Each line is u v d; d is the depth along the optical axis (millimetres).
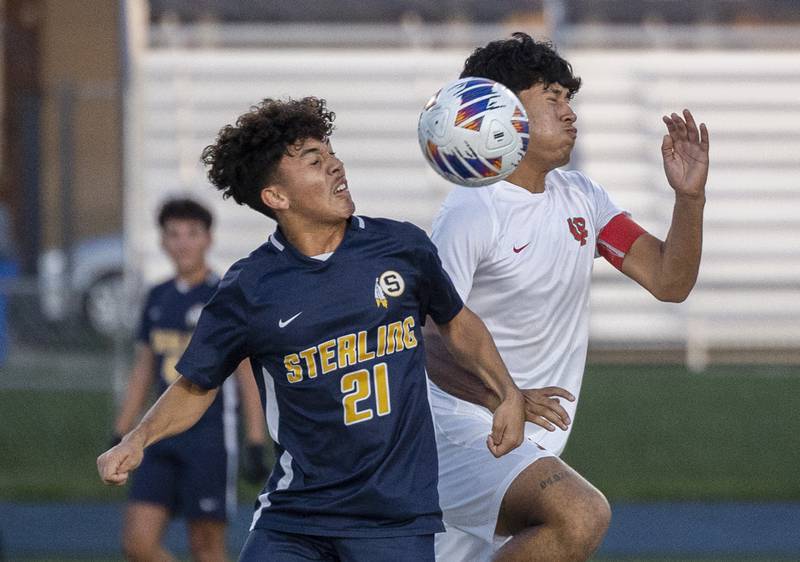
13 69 73750
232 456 27391
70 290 54000
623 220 19594
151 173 71438
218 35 74312
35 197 63688
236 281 16500
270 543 16328
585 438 47094
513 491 17719
